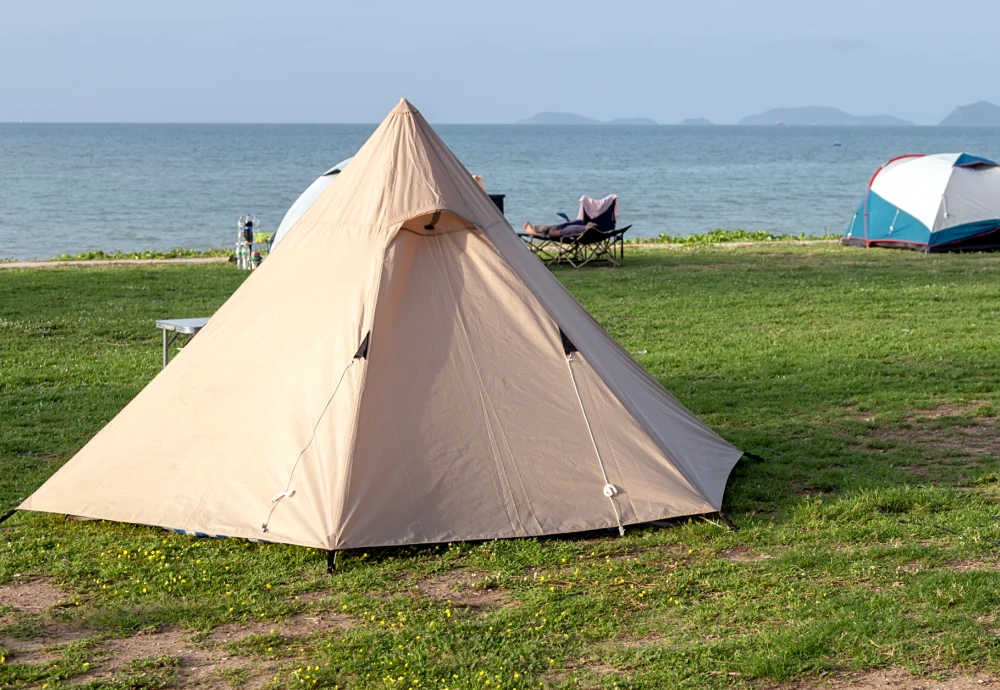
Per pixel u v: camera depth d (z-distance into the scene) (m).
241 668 4.47
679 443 6.92
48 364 11.28
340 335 6.16
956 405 9.14
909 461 7.45
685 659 4.45
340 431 5.89
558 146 159.38
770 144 184.00
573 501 6.05
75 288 17.19
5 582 5.46
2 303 15.50
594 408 6.32
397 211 6.45
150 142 153.88
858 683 4.23
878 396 9.41
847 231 24.14
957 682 4.20
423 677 4.38
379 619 4.93
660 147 159.12
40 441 8.20
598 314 14.38
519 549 5.73
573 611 4.98
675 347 12.05
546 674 4.40
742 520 6.20
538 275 6.98
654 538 5.93
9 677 4.36
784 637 4.57
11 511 6.32
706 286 17.02
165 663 4.50
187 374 6.52
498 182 70.44
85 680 4.38
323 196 6.89
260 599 5.18
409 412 6.02
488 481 5.99
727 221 42.41
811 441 8.04
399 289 6.28
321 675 4.37
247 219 20.88
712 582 5.27
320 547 5.59
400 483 5.86
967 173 22.30
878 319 13.73
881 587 5.20
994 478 7.01
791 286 16.92
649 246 24.44
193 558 5.73
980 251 21.88
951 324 13.09
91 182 64.31
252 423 6.16
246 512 5.88
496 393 6.20
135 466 6.30
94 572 5.57
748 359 11.21
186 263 21.56
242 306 6.64
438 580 5.43
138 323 13.91
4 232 37.41
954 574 5.21
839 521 6.20
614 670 4.41
